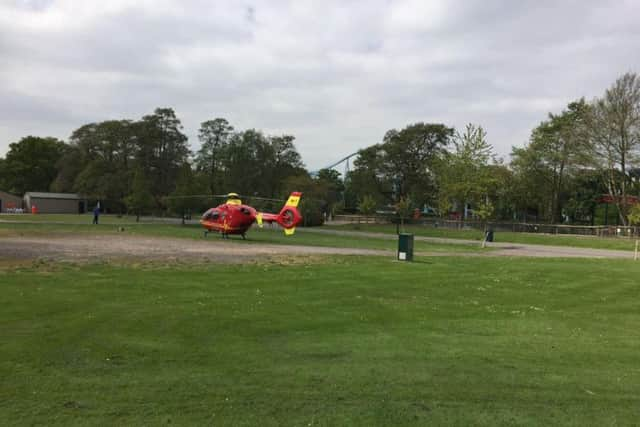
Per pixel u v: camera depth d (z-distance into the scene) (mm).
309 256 21594
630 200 49719
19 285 11750
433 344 8102
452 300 12383
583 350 8086
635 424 5094
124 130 83125
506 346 8180
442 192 55500
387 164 67812
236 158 75875
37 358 6582
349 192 81438
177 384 5793
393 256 23219
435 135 66500
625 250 34906
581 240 40250
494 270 18484
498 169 60469
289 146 81375
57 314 9070
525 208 67500
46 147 100875
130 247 22922
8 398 5246
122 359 6684
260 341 7891
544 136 58750
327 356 7180
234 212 33375
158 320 8922
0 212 88062
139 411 4988
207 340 7797
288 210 33000
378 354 7371
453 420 5035
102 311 9422
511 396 5789
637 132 45500
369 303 11445
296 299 11516
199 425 4703
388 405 5363
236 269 16078
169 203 52094
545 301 12766
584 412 5375
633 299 13391
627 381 6488
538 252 30984
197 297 11148
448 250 30484
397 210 57000
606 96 47125
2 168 97875
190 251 21875
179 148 84000
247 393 5582
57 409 4984
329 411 5141
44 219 56031
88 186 80062
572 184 60719
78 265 15633
